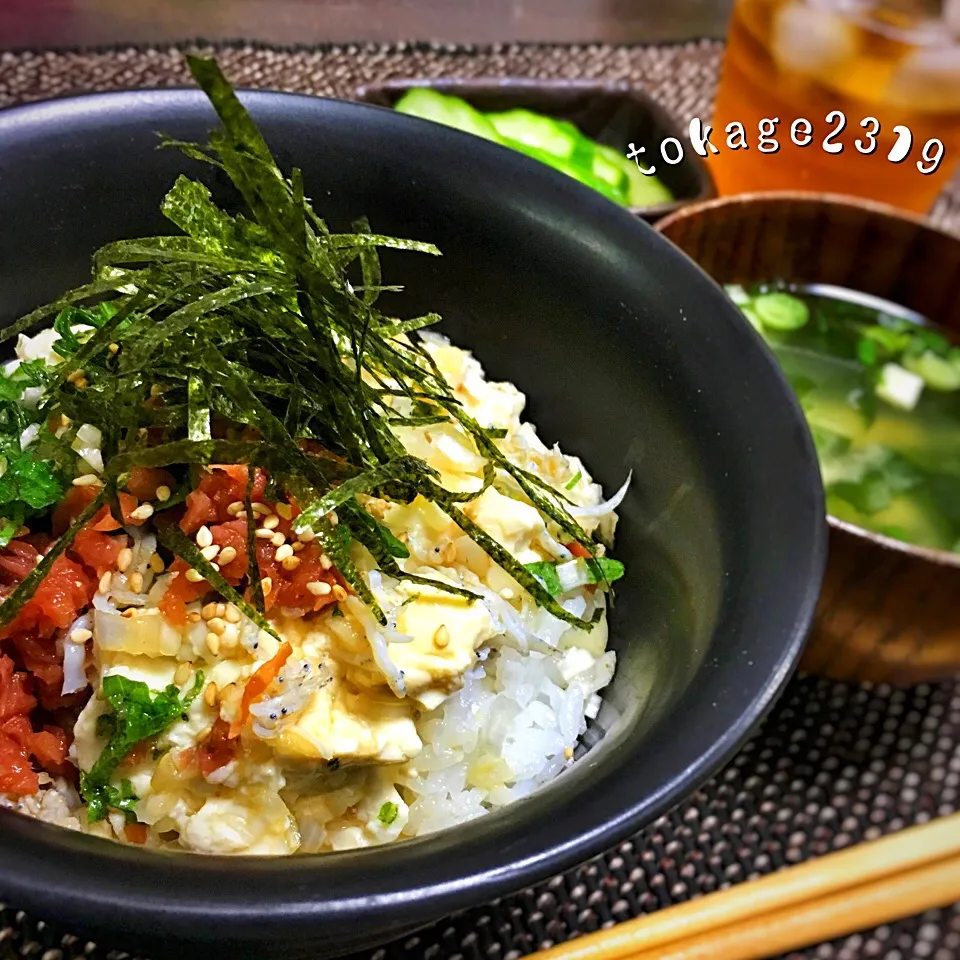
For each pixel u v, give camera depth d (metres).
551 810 0.46
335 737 0.55
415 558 0.57
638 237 0.58
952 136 0.69
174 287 0.56
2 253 0.58
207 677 0.55
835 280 0.68
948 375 0.67
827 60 0.68
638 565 0.58
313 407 0.56
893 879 0.60
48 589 0.55
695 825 0.61
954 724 0.63
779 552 0.54
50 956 0.57
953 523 0.64
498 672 0.57
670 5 0.78
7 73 0.69
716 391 0.56
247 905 0.40
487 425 0.59
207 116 0.59
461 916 0.59
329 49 0.73
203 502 0.56
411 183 0.59
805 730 0.63
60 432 0.57
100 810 0.55
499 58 0.75
